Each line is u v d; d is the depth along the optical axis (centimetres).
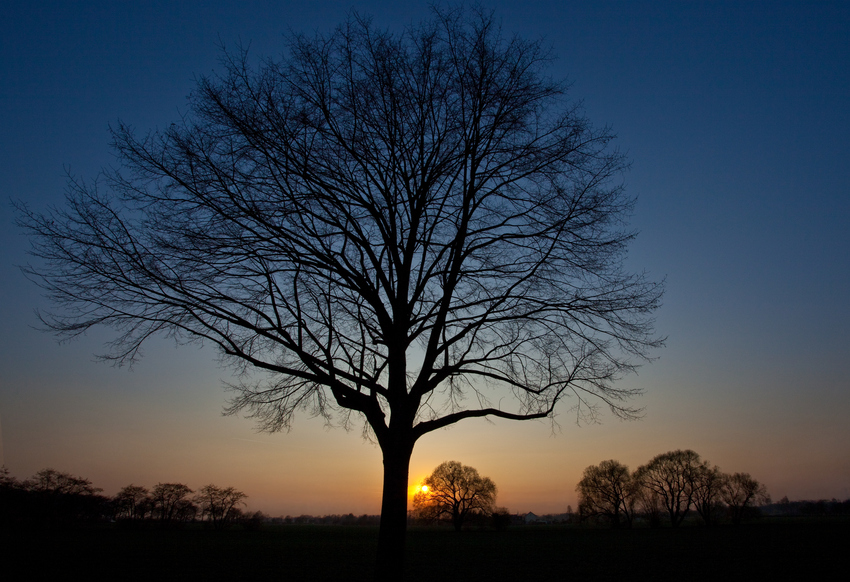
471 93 1020
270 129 941
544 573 3025
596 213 978
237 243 891
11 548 4219
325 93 1003
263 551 4372
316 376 897
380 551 832
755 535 6016
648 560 3681
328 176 986
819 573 2823
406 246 1020
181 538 5825
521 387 965
